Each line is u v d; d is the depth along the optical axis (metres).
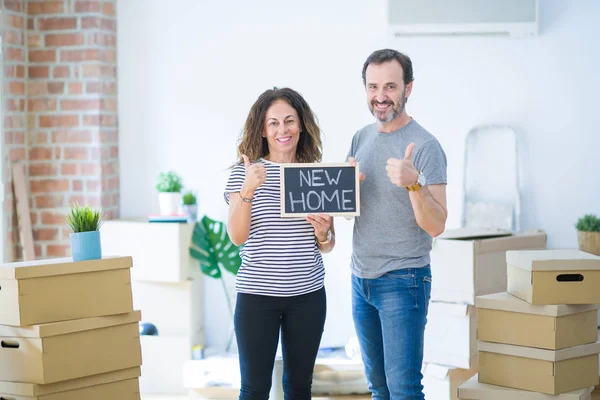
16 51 4.51
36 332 2.77
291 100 2.99
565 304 2.91
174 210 4.47
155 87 4.73
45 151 4.61
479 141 4.45
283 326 2.93
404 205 2.88
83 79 4.55
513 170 4.40
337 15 4.56
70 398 2.89
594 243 4.09
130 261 3.02
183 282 4.41
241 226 2.83
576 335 2.96
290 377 2.95
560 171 4.40
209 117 4.70
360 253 2.95
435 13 4.32
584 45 4.34
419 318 2.87
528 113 4.41
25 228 4.54
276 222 2.88
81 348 2.89
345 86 4.57
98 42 4.54
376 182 2.92
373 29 4.53
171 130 4.73
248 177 2.78
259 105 2.98
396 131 2.94
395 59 2.87
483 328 3.04
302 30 4.59
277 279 2.84
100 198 4.57
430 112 4.49
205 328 4.72
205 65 4.68
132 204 4.78
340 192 2.88
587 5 4.33
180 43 4.70
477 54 4.44
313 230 2.94
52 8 4.56
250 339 2.86
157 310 4.44
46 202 4.62
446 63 4.46
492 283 3.87
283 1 4.60
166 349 4.36
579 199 4.39
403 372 2.85
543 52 4.38
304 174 2.88
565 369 2.93
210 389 4.12
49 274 2.82
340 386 4.17
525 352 2.95
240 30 4.64
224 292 4.69
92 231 2.97
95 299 2.93
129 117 4.76
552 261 2.91
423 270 2.90
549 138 4.40
